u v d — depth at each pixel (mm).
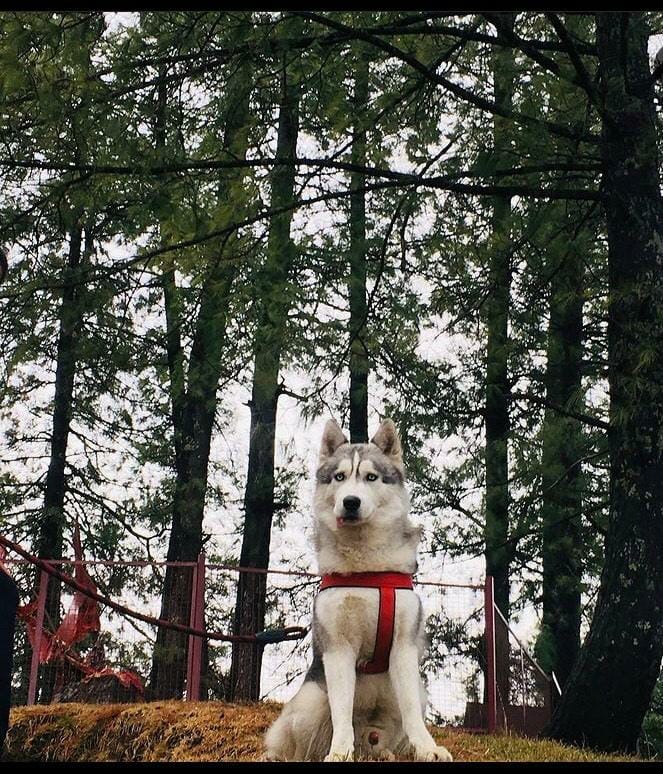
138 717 9164
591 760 7457
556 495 15781
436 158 13555
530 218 14273
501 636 12867
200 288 14805
